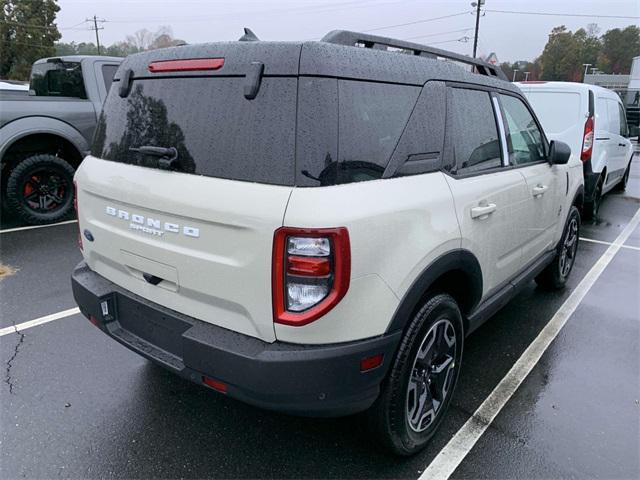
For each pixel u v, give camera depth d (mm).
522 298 4777
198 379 2205
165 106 2363
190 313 2291
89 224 2758
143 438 2697
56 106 6488
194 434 2740
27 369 3297
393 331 2209
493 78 3311
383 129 2230
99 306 2617
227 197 2025
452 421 2916
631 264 5863
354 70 2117
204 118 2195
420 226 2293
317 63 1984
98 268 2822
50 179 6617
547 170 3924
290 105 1979
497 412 3010
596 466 2584
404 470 2523
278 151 1979
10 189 6242
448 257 2473
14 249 5660
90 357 3465
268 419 2877
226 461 2555
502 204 3062
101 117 2830
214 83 2191
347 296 1985
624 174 10531
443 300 2518
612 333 4070
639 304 4668
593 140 7074
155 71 2449
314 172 1943
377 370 2174
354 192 2023
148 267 2395
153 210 2285
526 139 3711
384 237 2092
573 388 3289
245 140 2059
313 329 1983
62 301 4344
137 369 3340
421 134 2443
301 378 2002
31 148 6555
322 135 1960
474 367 3518
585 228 7613
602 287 5102
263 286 1987
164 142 2336
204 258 2127
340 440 2721
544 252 4230
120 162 2574
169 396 3062
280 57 2021
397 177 2275
